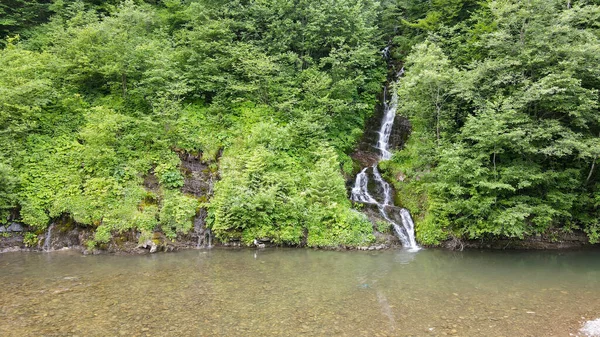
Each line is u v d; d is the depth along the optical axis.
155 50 17.17
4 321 6.74
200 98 18.12
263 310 7.43
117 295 8.27
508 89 14.00
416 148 15.07
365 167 18.17
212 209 13.88
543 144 12.66
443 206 13.38
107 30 16.55
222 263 11.30
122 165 14.16
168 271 10.34
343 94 19.16
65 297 8.11
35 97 14.61
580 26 14.88
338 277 9.91
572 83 11.55
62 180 13.38
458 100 15.46
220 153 15.98
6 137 13.40
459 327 6.66
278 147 15.97
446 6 21.77
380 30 25.45
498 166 13.25
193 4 19.67
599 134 13.23
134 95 16.86
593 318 7.16
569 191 13.57
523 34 13.91
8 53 15.34
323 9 20.61
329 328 6.57
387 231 14.05
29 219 12.58
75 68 16.41
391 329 6.55
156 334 6.25
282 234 13.41
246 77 18.33
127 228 12.75
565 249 13.79
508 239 13.95
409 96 15.53
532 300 8.20
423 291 8.78
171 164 14.67
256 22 20.62
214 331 6.39
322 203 14.30
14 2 19.86
